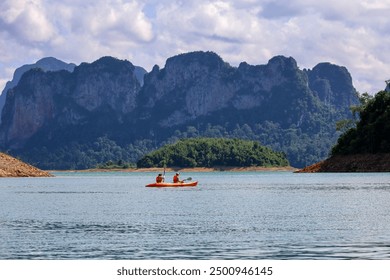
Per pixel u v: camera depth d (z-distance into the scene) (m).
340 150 196.62
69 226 52.59
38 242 43.25
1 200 85.25
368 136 184.12
